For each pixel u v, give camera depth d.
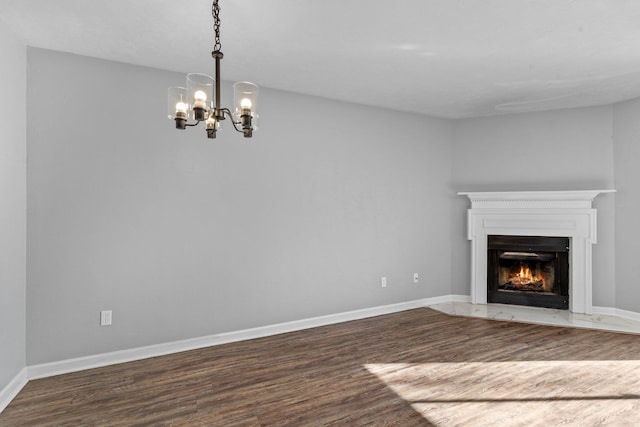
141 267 3.44
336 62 3.46
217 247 3.80
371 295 4.82
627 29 2.86
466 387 2.80
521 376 2.98
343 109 4.60
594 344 3.70
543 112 5.01
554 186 4.96
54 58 3.11
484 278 5.23
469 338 3.90
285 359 3.36
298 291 4.28
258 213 4.03
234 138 3.90
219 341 3.80
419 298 5.21
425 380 2.92
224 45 3.09
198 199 3.70
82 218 3.20
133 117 3.41
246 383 2.88
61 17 2.62
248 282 3.97
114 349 3.32
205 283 3.74
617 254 4.66
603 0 2.47
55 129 3.10
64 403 2.59
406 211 5.09
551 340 3.82
